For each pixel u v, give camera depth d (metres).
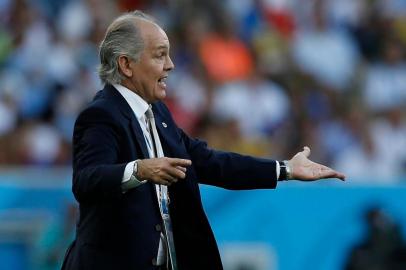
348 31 45.47
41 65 38.66
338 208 31.23
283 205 30.89
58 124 37.12
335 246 31.12
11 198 29.45
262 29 43.41
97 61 39.06
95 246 14.55
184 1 42.62
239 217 30.45
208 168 15.68
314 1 45.28
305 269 30.83
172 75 39.66
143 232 14.56
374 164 40.38
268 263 30.61
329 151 39.91
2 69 38.59
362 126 40.91
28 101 37.47
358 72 44.22
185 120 38.41
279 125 39.91
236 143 38.12
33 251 28.98
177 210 15.07
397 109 42.50
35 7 40.41
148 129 15.12
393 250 31.27
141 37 14.90
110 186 13.64
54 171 31.62
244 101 39.69
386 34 46.09
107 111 14.52
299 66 43.19
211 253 14.95
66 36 39.75
